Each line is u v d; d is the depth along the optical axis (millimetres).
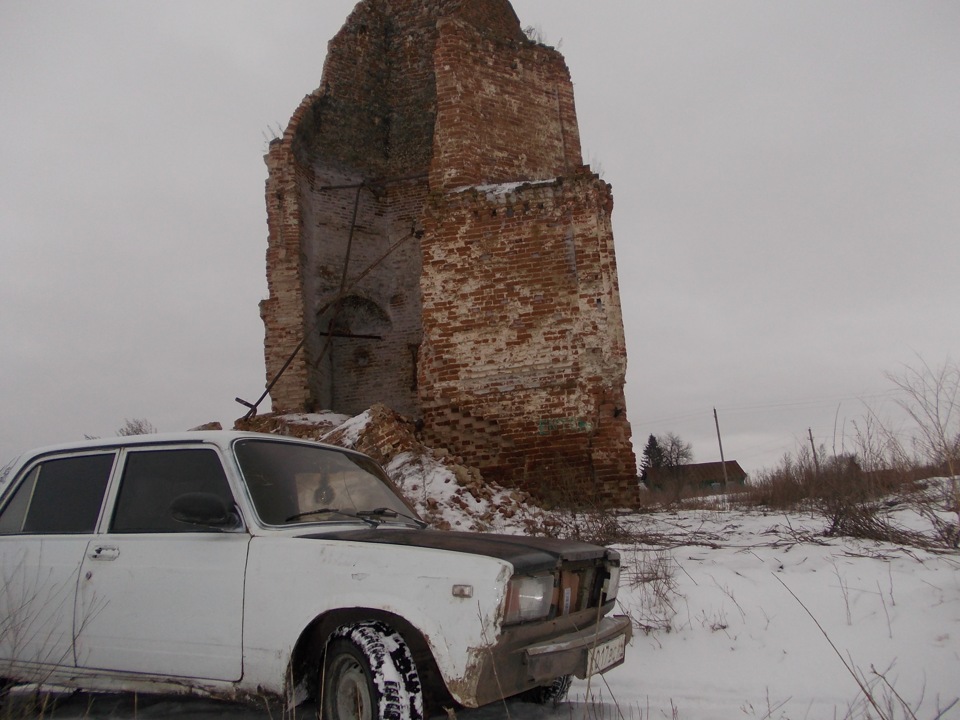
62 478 4387
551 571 3369
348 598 3246
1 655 4094
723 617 4977
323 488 4172
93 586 3871
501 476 11555
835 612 4855
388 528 3988
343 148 18156
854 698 3715
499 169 13789
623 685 4242
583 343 11742
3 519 4480
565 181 12281
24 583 4105
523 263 12195
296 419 14172
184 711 4129
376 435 9938
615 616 3912
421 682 3191
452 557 3188
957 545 6227
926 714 3430
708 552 6715
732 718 3580
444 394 11945
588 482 11305
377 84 18984
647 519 9656
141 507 4020
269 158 16281
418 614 3111
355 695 3170
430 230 12531
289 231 15883
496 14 16812
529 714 3898
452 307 12211
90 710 4199
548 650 3188
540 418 11641
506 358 11906
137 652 3686
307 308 16016
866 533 6941
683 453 56656
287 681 3305
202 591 3584
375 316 18156
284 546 3506
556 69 15086
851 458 10344
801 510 9891
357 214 18078
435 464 9438
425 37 19156
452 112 13609
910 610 4695
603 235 12234
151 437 4203
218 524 3650
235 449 3918
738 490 20062
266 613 3402
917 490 8648
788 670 4168
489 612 3000
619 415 11523
